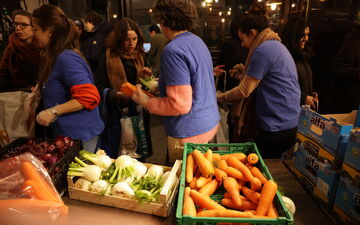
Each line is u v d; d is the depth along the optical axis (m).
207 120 1.41
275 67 1.63
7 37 2.86
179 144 1.43
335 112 2.83
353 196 0.98
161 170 1.23
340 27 3.64
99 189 1.09
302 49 2.11
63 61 1.43
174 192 1.12
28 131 1.94
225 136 2.04
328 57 3.77
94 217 1.04
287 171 1.40
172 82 1.21
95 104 1.59
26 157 1.00
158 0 1.27
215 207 0.96
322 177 1.15
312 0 3.60
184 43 1.24
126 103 1.98
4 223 0.81
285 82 1.67
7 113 2.07
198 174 1.18
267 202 0.94
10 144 1.36
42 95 1.59
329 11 3.62
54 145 1.29
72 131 1.57
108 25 3.56
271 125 1.74
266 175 1.09
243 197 1.04
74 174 1.14
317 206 1.12
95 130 1.68
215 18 4.57
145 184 1.13
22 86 2.40
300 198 1.17
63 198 1.16
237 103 1.96
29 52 2.29
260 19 1.76
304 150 1.29
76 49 1.51
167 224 1.01
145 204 1.04
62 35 1.45
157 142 3.60
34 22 1.42
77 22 3.52
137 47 2.29
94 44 3.49
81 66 1.48
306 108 1.28
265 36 1.73
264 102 1.72
